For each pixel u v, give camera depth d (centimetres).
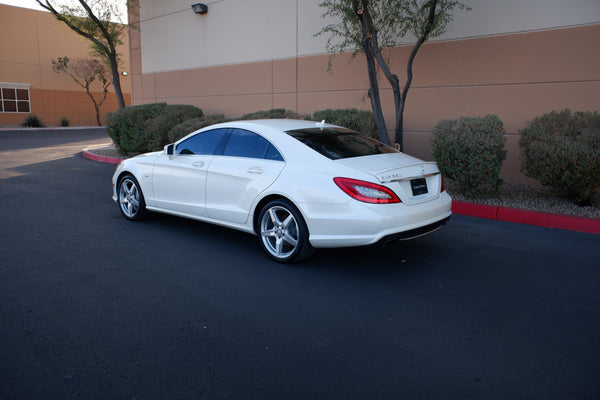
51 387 274
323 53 1159
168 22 1554
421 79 998
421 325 355
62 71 3478
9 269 465
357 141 520
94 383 278
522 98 878
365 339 334
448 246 556
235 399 265
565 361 305
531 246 556
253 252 530
